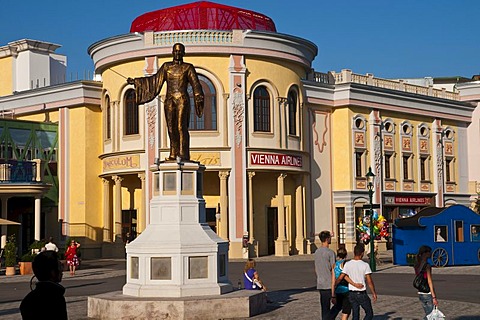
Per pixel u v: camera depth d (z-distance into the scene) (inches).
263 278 1209.4
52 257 294.4
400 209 2229.3
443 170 2393.0
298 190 1913.1
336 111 2080.5
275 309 745.6
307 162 1953.7
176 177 687.1
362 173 2094.0
